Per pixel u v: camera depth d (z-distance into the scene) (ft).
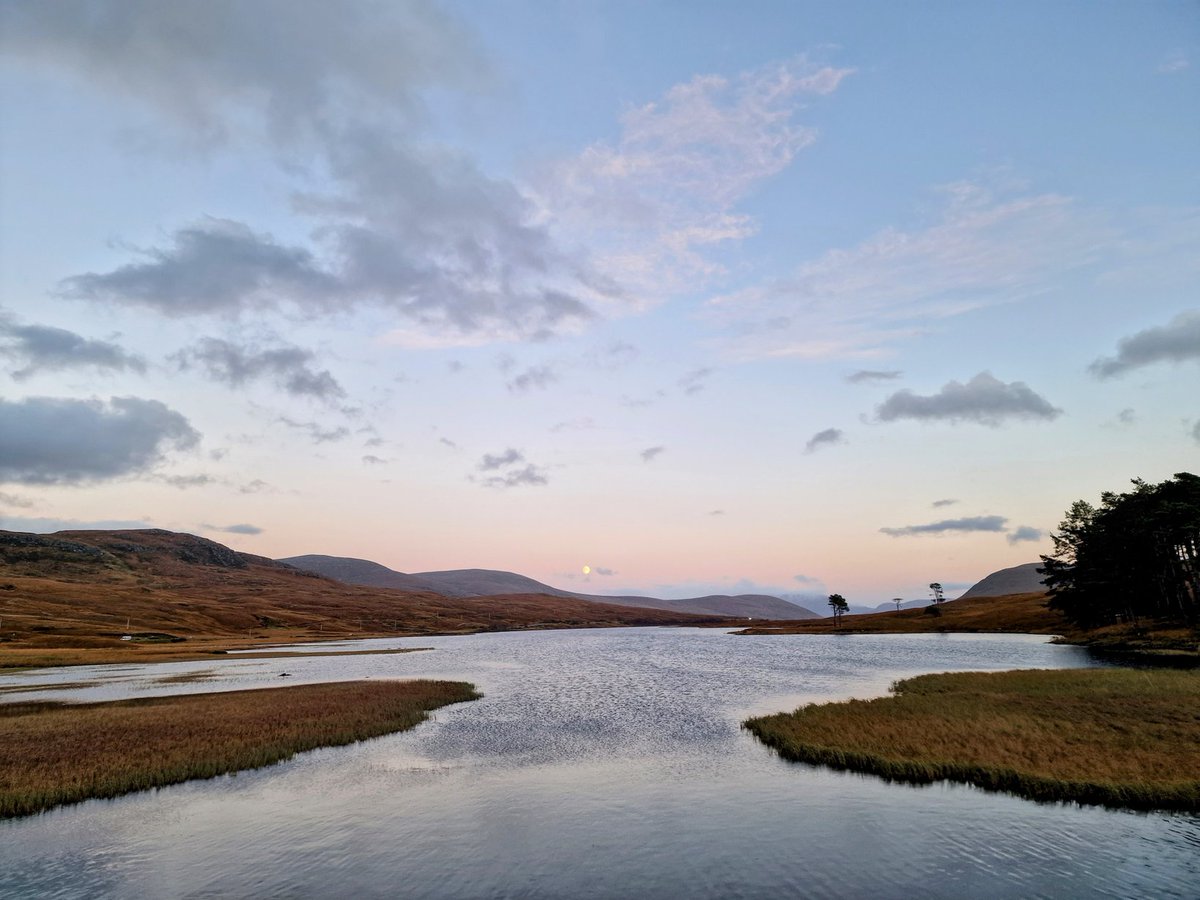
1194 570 300.81
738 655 347.15
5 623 485.15
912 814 80.23
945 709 132.87
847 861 67.72
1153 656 233.96
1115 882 61.21
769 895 60.85
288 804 89.15
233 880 65.67
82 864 69.62
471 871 67.36
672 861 69.05
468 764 110.32
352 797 92.12
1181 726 106.73
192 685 225.76
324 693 189.06
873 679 216.54
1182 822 74.74
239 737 124.77
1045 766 91.15
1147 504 313.32
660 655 367.25
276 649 467.11
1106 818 76.74
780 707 164.14
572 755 115.96
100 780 95.50
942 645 361.10
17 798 87.15
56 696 198.59
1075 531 395.96
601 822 81.00
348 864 69.36
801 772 100.22
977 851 68.85
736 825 78.84
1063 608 378.73
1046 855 67.21
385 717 147.84
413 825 80.74
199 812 85.97
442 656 391.65
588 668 291.79
